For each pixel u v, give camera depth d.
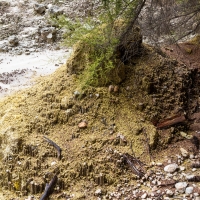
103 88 2.73
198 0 2.58
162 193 2.18
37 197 2.27
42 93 2.81
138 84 2.75
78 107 2.64
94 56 2.71
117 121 2.60
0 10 5.76
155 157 2.45
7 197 2.32
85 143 2.46
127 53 2.77
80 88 2.69
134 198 2.18
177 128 2.65
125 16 2.60
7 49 4.91
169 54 3.26
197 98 2.94
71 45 2.83
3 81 3.77
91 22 2.85
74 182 2.31
